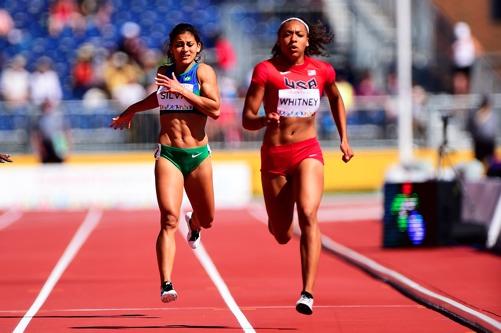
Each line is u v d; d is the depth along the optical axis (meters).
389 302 29.80
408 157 71.81
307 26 25.67
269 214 26.31
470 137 74.19
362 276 36.25
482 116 68.62
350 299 30.44
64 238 51.44
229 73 81.94
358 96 78.50
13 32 88.00
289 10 87.38
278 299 30.73
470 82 81.25
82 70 81.75
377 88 83.50
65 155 73.31
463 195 47.12
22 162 74.12
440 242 44.59
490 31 95.00
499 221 44.38
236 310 28.50
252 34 86.06
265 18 87.06
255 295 31.72
